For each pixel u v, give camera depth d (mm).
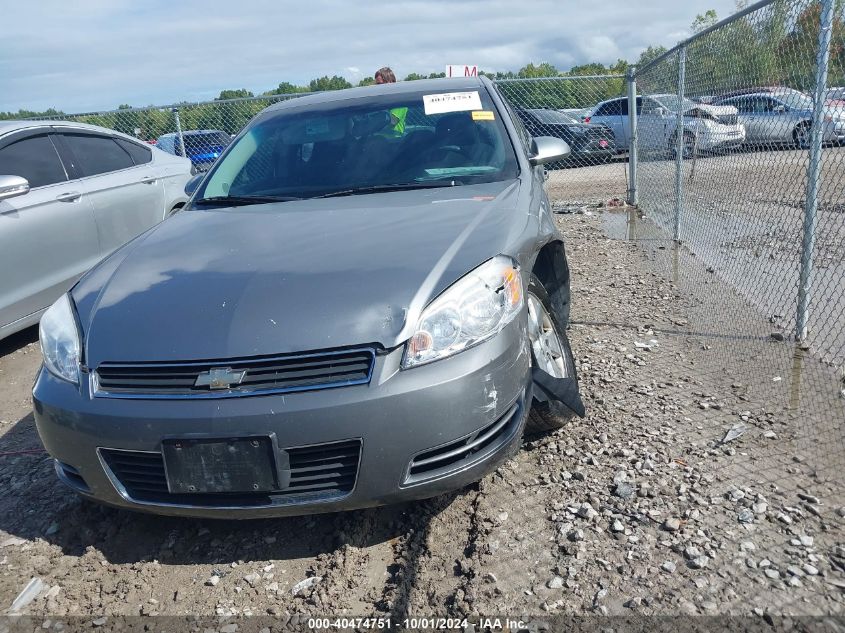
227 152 4262
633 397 3672
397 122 4047
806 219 3980
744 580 2299
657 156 8266
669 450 3121
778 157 4465
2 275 5027
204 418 2371
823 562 2350
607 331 4734
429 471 2475
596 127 12070
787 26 4113
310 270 2682
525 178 3617
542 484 2957
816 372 3732
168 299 2672
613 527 2617
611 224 8836
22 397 4645
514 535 2646
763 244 5398
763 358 3998
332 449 2396
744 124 4941
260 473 2377
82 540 2920
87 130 6207
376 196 3492
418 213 3125
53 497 3279
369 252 2762
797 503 2664
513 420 2672
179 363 2447
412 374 2398
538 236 3184
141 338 2533
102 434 2490
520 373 2660
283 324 2451
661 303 5266
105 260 3254
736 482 2836
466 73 9617
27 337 5867
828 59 3707
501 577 2436
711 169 5879
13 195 4949
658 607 2223
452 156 3787
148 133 10727
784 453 3006
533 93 11562
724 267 5715
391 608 2363
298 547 2771
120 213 6129
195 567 2695
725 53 5293
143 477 2559
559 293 4047
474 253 2711
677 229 7090
